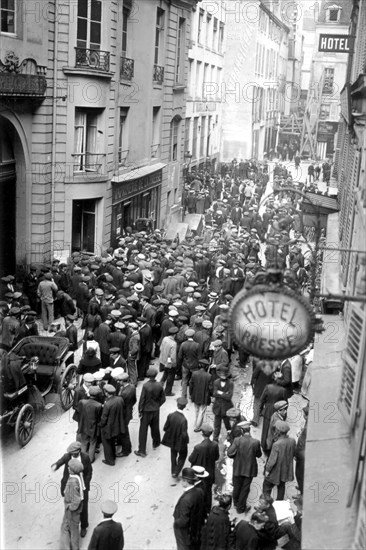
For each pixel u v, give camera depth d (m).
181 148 37.81
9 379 12.27
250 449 11.09
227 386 13.31
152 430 13.34
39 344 13.91
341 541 6.62
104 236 25.75
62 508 11.32
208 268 21.92
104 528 9.30
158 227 33.72
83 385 12.98
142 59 29.92
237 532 9.18
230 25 50.50
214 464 11.18
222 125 52.06
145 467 12.79
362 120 12.06
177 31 34.59
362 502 6.43
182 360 15.20
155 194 33.22
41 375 13.74
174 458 12.25
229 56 51.19
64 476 10.86
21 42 20.38
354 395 7.56
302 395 13.91
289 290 6.61
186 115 41.38
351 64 21.16
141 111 30.31
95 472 12.55
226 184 41.59
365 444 6.76
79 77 23.45
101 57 24.36
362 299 6.53
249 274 18.56
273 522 9.21
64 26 22.81
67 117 23.48
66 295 18.70
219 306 16.33
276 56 59.78
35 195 22.70
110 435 12.55
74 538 10.21
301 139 44.19
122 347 15.61
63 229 23.95
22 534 10.63
